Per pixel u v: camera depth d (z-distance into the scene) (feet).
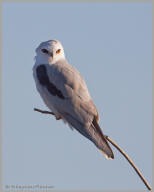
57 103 35.68
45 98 36.96
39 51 38.65
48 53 37.83
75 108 35.04
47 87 36.47
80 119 34.76
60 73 36.24
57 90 35.81
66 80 35.76
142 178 27.37
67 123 36.94
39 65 38.27
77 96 35.24
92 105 35.35
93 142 33.12
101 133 33.58
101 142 32.76
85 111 34.88
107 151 31.91
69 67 37.09
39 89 37.47
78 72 36.91
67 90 35.40
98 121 35.22
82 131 34.24
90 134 33.81
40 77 37.24
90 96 36.11
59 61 37.99
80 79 36.24
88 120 34.60
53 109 36.55
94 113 34.96
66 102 35.35
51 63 37.88
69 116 35.27
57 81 36.04
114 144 29.73
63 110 35.45
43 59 38.32
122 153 29.14
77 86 35.55
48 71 36.99
